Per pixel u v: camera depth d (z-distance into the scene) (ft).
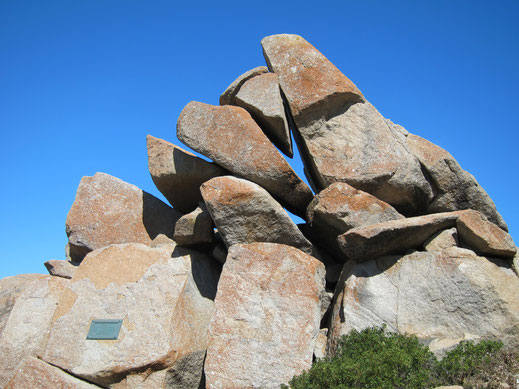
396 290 25.71
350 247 26.63
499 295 24.48
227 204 26.73
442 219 26.30
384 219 27.91
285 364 23.56
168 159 31.89
